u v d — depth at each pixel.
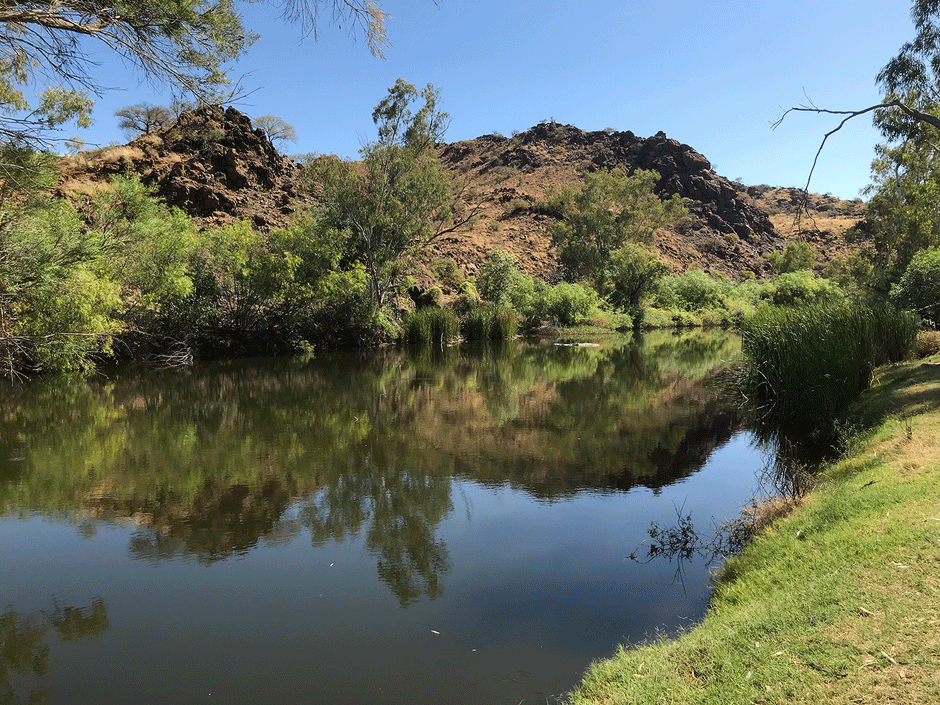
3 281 8.05
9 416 13.38
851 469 6.32
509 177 91.00
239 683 4.06
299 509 7.76
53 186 7.25
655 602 5.02
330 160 31.45
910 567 3.67
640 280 48.91
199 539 6.79
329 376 20.28
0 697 3.96
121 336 21.62
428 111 32.12
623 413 13.82
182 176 34.22
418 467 9.66
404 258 35.34
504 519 7.31
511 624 4.76
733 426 12.19
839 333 10.37
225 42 4.76
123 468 9.56
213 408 14.49
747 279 72.56
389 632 4.71
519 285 43.03
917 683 2.70
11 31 4.30
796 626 3.42
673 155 96.06
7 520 7.38
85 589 5.57
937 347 12.91
